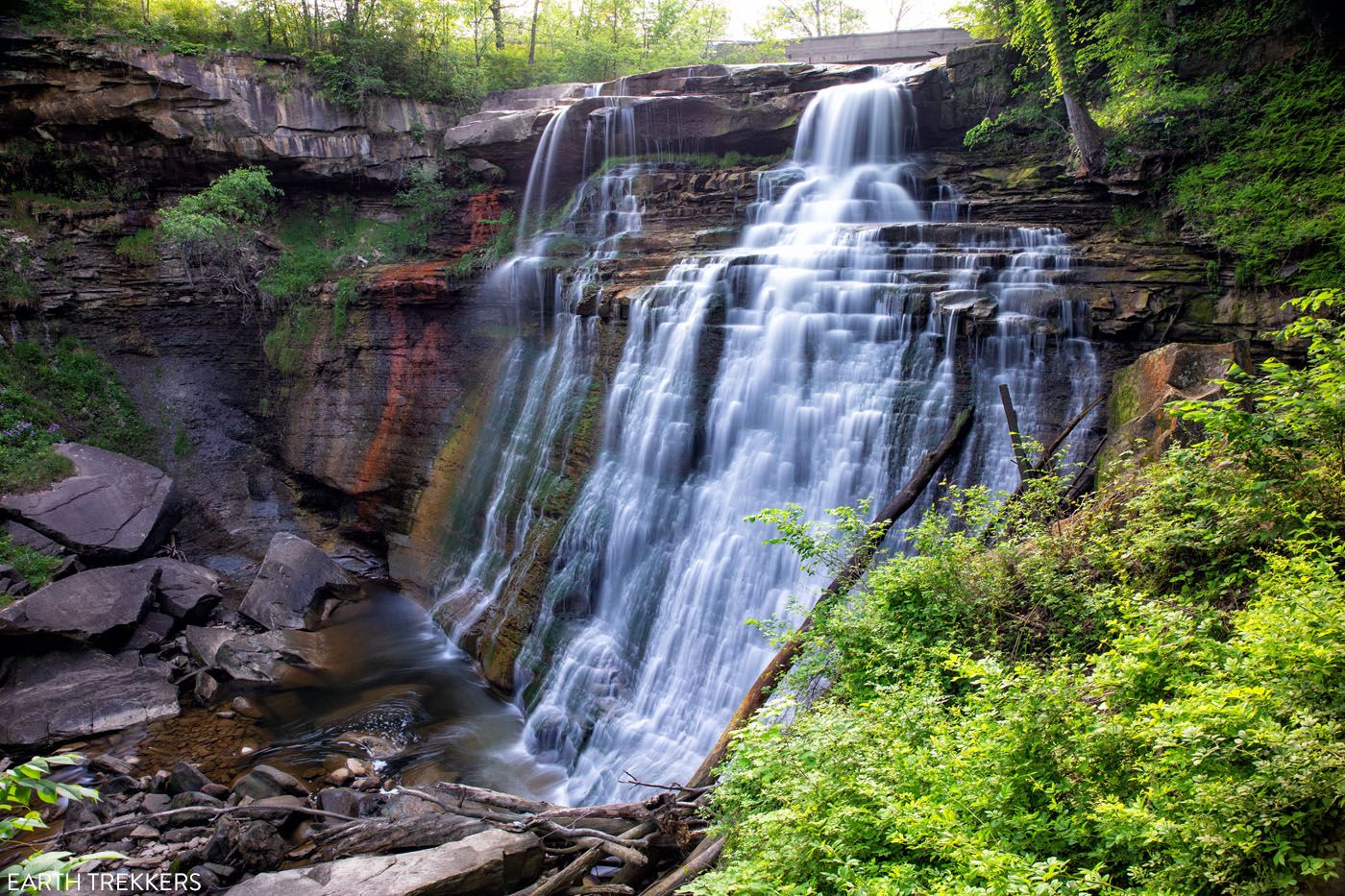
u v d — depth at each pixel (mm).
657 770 11531
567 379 18703
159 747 13344
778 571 12492
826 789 5387
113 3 25984
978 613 7855
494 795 9719
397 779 12352
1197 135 15258
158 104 23750
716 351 15531
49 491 18281
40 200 23297
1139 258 13773
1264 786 3902
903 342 13633
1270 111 14562
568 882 7898
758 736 6188
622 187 22906
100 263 23359
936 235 15945
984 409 12500
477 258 22516
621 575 14859
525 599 15883
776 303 15352
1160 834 4035
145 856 9938
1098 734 4840
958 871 4523
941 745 5500
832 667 8133
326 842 10086
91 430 22000
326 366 23391
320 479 23031
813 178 20562
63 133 23375
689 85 23375
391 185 27141
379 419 22422
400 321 22531
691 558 13906
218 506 22750
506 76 32156
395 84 27141
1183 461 7449
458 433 20906
